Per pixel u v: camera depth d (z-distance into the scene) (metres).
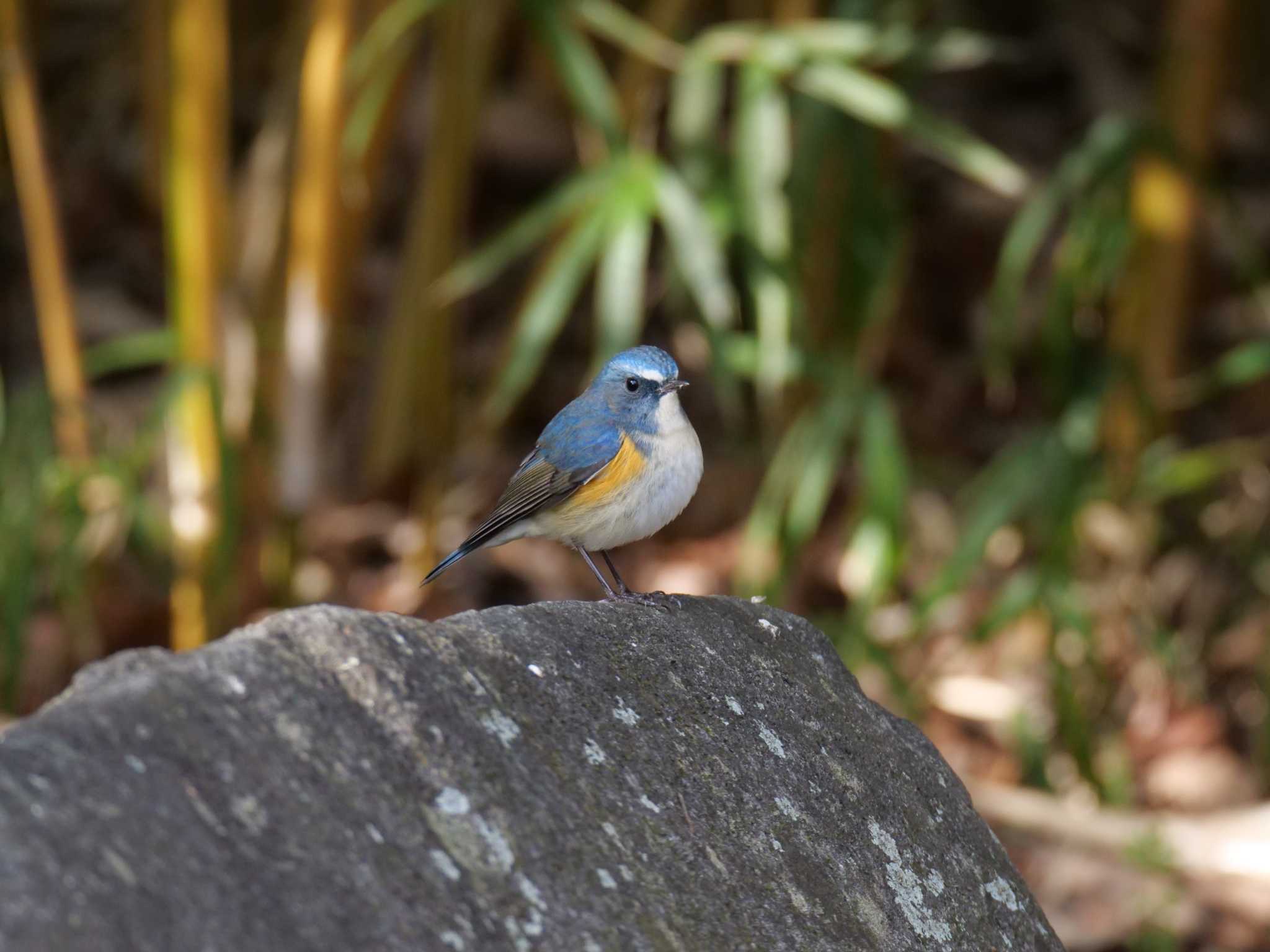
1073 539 10.98
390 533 12.84
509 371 9.93
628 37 10.53
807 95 11.48
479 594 13.04
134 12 15.45
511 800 4.13
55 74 16.38
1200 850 10.00
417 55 14.61
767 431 13.48
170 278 10.91
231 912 3.51
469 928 3.81
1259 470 13.09
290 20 13.89
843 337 12.29
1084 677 12.20
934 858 5.06
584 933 3.99
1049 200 11.08
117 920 3.35
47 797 3.45
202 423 10.56
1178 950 9.77
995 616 10.91
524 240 10.11
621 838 4.28
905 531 12.62
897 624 12.88
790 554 10.89
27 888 3.29
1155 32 16.38
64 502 10.41
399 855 3.84
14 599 10.43
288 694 3.94
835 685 5.38
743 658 5.16
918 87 15.93
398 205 15.13
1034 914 5.23
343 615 4.20
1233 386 14.26
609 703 4.62
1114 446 11.85
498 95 14.98
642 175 9.98
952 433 14.62
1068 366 11.51
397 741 4.04
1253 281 12.41
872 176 11.84
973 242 15.51
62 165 15.56
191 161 10.44
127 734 3.66
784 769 4.87
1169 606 12.88
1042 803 10.34
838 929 4.54
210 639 10.75
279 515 11.38
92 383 14.05
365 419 13.30
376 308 14.31
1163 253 11.70
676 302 11.44
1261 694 12.20
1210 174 11.80
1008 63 16.62
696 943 4.18
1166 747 12.08
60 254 10.73
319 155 10.85
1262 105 15.97
